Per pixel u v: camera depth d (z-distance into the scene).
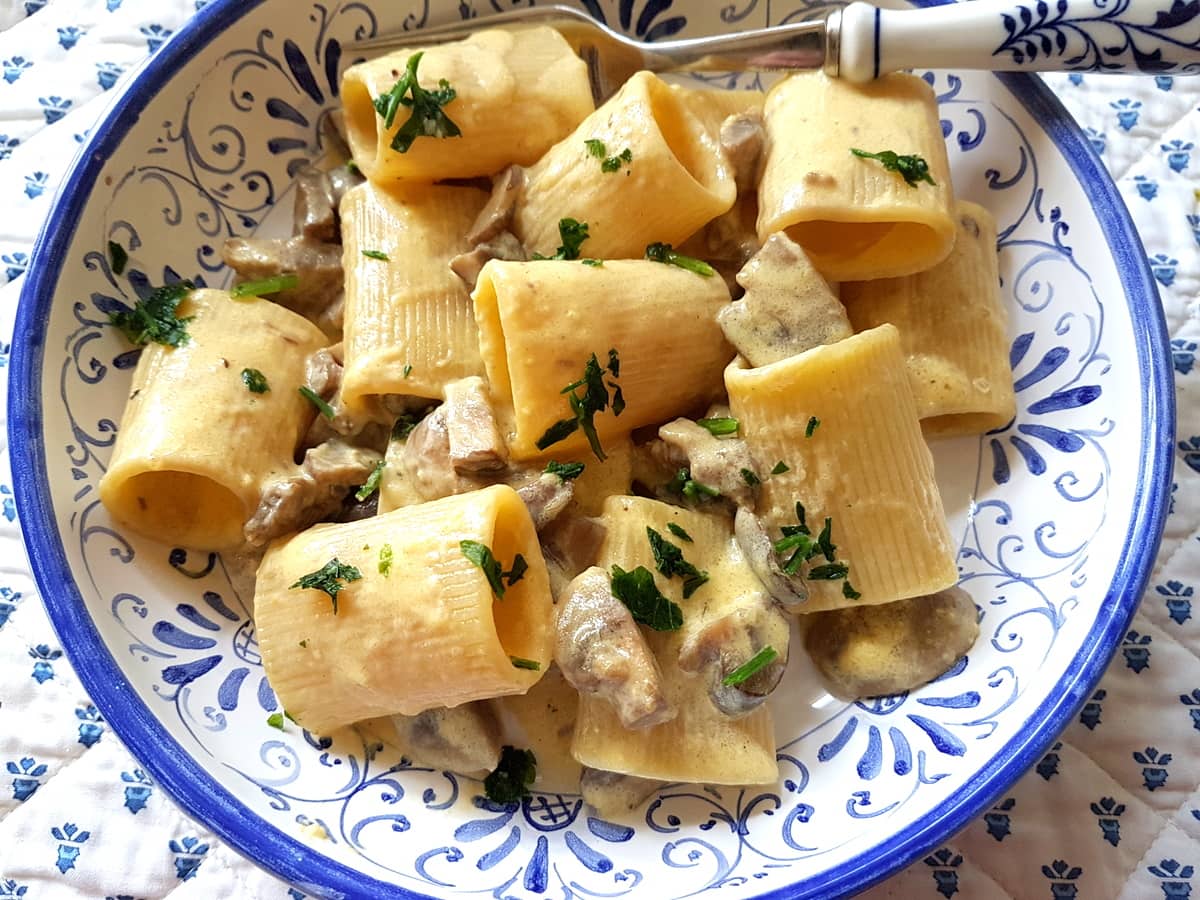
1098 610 0.17
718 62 0.21
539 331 0.17
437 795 0.18
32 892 0.18
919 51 0.19
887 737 0.18
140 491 0.18
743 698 0.17
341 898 0.15
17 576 0.20
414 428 0.19
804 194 0.18
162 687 0.17
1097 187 0.19
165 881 0.18
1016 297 0.20
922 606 0.18
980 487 0.20
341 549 0.17
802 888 0.15
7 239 0.23
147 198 0.20
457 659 0.16
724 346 0.19
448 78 0.19
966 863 0.18
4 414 0.21
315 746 0.18
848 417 0.17
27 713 0.19
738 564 0.18
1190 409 0.21
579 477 0.19
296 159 0.22
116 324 0.19
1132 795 0.19
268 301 0.20
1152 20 0.18
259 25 0.21
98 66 0.24
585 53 0.22
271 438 0.19
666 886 0.16
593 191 0.19
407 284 0.19
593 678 0.17
